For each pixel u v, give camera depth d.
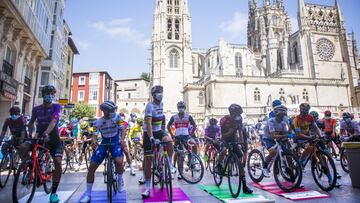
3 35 18.28
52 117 6.61
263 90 52.69
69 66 47.47
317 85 55.09
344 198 6.70
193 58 76.50
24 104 24.73
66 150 12.02
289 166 7.66
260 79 53.19
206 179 9.95
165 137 7.00
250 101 51.47
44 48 25.30
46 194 7.28
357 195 7.00
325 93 55.09
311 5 69.56
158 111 7.36
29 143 6.45
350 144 8.15
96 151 6.80
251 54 70.88
